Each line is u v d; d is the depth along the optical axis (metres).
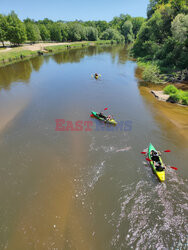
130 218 9.73
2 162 13.68
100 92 28.05
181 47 36.41
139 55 58.72
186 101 22.62
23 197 10.93
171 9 45.91
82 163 13.51
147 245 8.55
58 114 21.06
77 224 9.45
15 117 20.27
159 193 11.10
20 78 35.34
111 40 116.25
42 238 8.83
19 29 63.56
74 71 41.41
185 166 13.21
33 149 15.07
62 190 11.37
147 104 23.55
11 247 8.51
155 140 16.16
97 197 10.91
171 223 9.46
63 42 101.00
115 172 12.70
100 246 8.51
